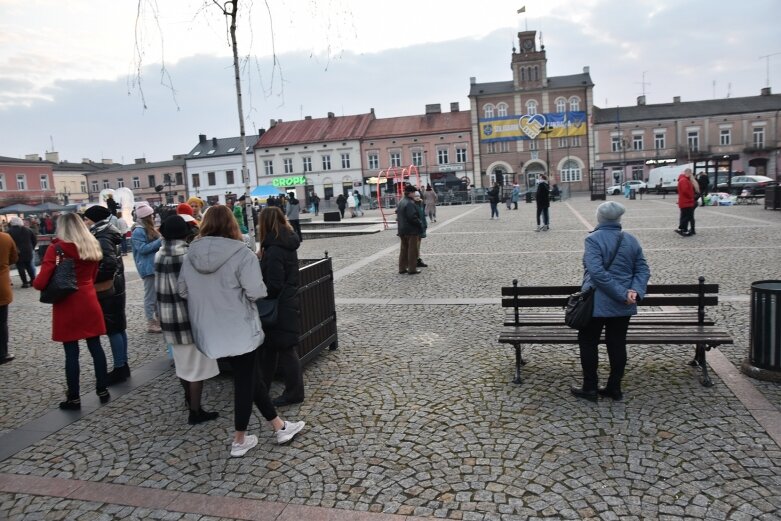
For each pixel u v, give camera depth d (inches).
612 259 176.4
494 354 243.0
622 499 132.5
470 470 149.2
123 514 138.6
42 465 166.2
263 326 184.1
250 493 144.5
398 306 343.0
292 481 149.0
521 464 150.6
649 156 2421.3
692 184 577.3
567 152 2389.3
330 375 227.8
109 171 2999.5
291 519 132.5
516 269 443.8
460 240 676.1
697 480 138.5
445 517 129.8
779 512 124.6
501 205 1582.2
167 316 178.1
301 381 200.7
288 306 191.8
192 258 157.9
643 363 221.8
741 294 319.3
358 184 2556.6
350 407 194.7
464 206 1668.3
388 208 1946.4
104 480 155.5
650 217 834.8
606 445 157.9
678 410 177.2
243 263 158.6
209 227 161.3
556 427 170.6
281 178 2642.7
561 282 384.5
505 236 687.7
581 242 578.9
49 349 302.8
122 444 177.3
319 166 2593.5
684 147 2404.0
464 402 193.3
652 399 187.0
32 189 2598.4
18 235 552.1
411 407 191.8
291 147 2618.1
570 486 139.0
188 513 137.3
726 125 2397.9
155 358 268.8
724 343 186.9
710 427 164.6
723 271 386.3
